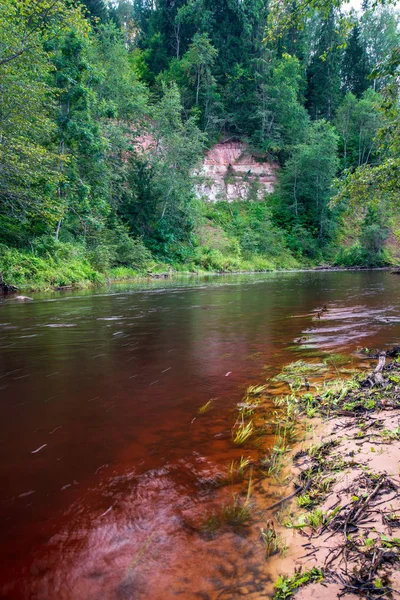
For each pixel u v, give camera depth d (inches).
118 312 352.2
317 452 95.9
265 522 70.3
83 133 746.2
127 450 97.9
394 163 281.0
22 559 61.7
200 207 1428.4
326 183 1563.7
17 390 144.3
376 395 130.8
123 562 60.8
